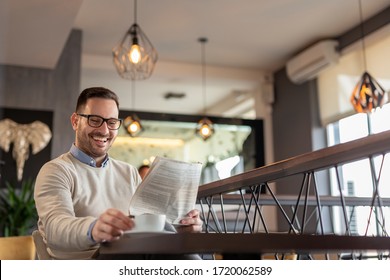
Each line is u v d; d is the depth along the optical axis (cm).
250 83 702
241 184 200
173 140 674
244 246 111
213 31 559
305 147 619
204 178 672
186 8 500
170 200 157
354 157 141
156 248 113
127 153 656
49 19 429
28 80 539
